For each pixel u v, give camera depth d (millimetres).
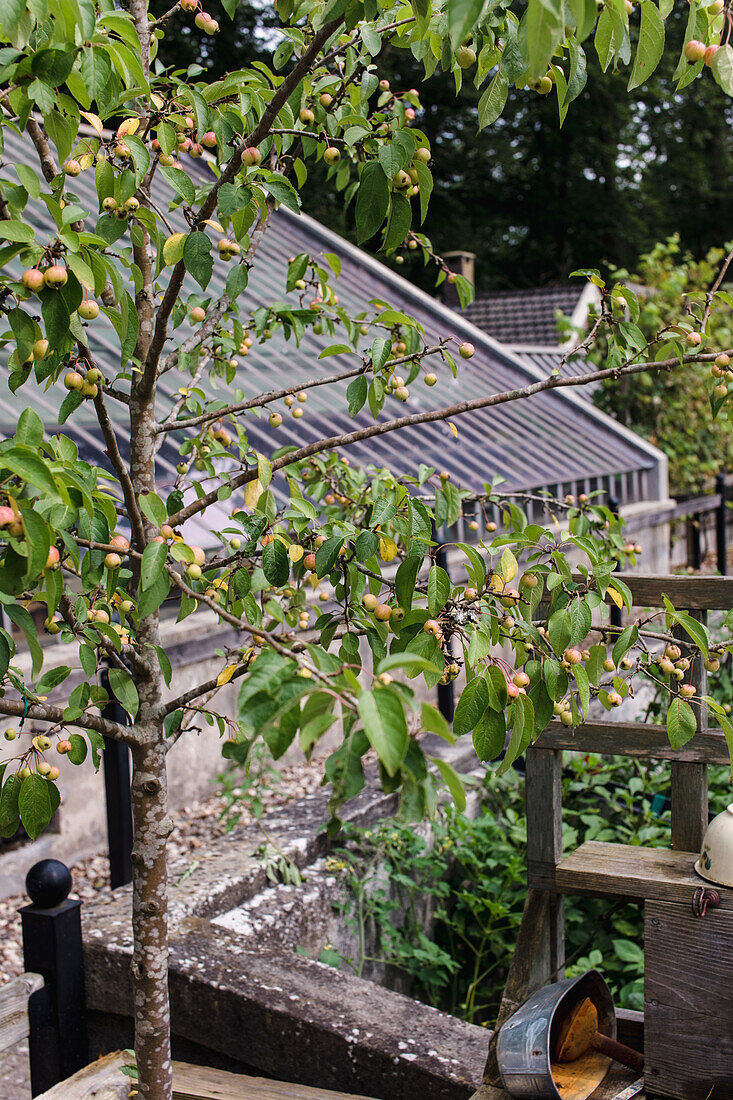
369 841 3988
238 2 2186
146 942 2025
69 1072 2850
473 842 4238
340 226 17406
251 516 2139
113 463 1873
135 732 1990
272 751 1228
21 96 1589
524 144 26734
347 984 2895
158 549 1665
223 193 1770
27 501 1324
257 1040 2732
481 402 2111
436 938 4262
